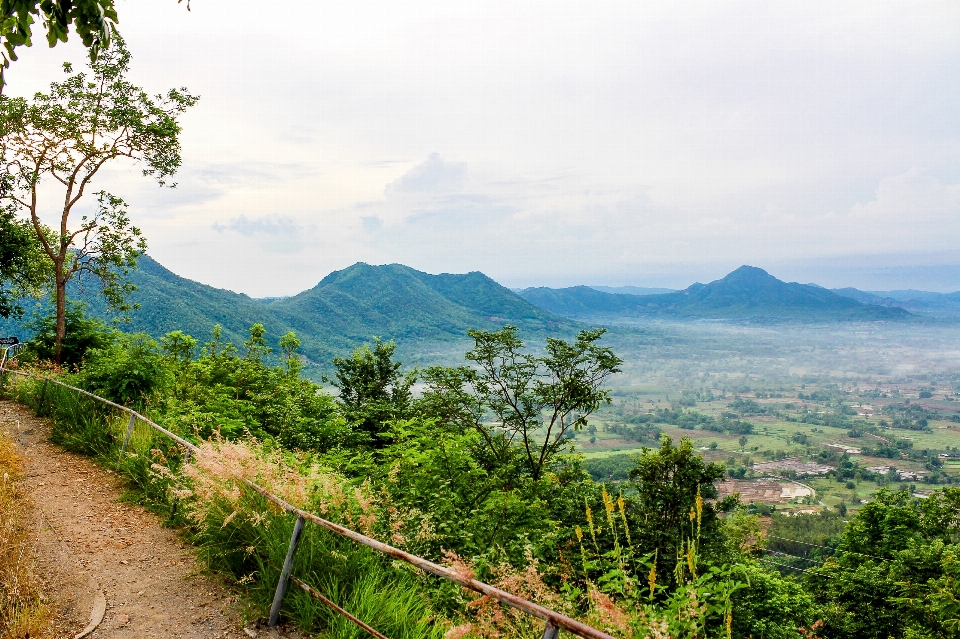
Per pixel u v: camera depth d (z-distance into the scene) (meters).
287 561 4.10
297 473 5.63
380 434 11.98
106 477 7.47
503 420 19.48
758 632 14.37
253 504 4.98
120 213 21.25
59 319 17.08
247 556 4.77
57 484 7.05
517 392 19.73
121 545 5.44
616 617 3.19
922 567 19.45
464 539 5.80
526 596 3.87
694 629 3.27
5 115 17.47
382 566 4.59
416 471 8.35
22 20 3.19
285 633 3.98
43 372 13.41
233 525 4.96
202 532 5.21
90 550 5.27
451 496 7.35
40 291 23.80
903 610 18.53
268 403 14.20
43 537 5.43
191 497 5.71
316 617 4.07
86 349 16.70
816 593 23.75
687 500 16.59
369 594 4.03
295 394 15.61
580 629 2.39
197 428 8.84
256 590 4.42
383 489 5.92
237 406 12.65
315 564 4.37
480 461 16.06
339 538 4.66
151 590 4.58
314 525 4.62
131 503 6.59
